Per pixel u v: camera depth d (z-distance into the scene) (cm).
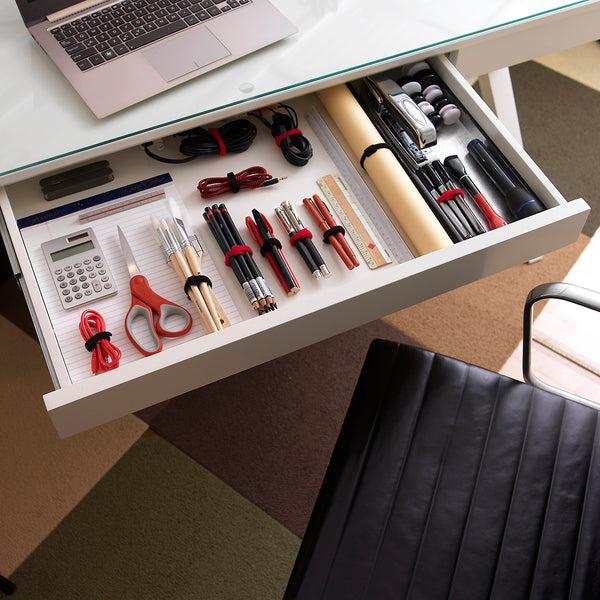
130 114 96
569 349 156
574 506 91
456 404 98
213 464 146
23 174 92
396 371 100
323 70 99
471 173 104
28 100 99
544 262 168
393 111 107
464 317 161
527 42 112
